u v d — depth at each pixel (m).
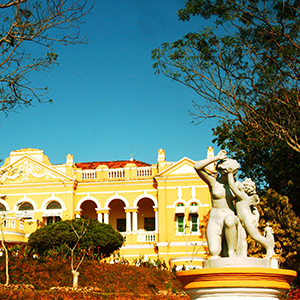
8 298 17.94
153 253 43.44
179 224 43.94
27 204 45.81
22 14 15.66
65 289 22.50
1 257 25.66
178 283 30.03
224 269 8.30
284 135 22.56
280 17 20.75
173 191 44.56
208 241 9.45
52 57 17.30
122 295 21.38
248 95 22.16
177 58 21.91
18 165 46.47
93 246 33.38
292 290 20.75
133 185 45.91
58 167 46.34
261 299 8.45
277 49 21.45
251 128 23.92
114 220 48.66
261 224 27.78
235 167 9.56
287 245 27.59
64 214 44.97
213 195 9.63
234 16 21.20
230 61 21.69
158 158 45.84
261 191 30.50
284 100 22.64
